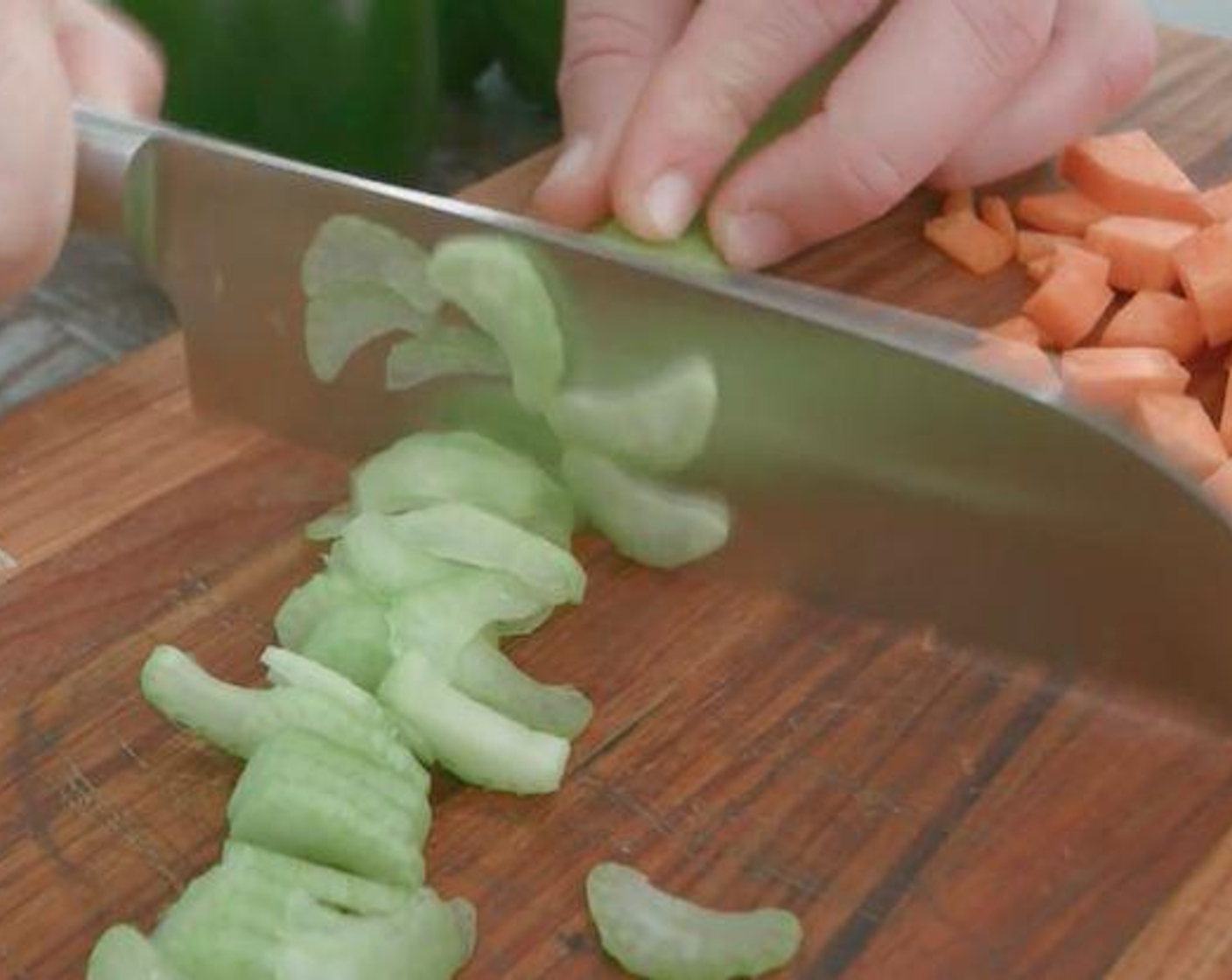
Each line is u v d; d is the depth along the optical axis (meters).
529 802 0.54
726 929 0.52
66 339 0.65
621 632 0.57
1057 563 0.56
